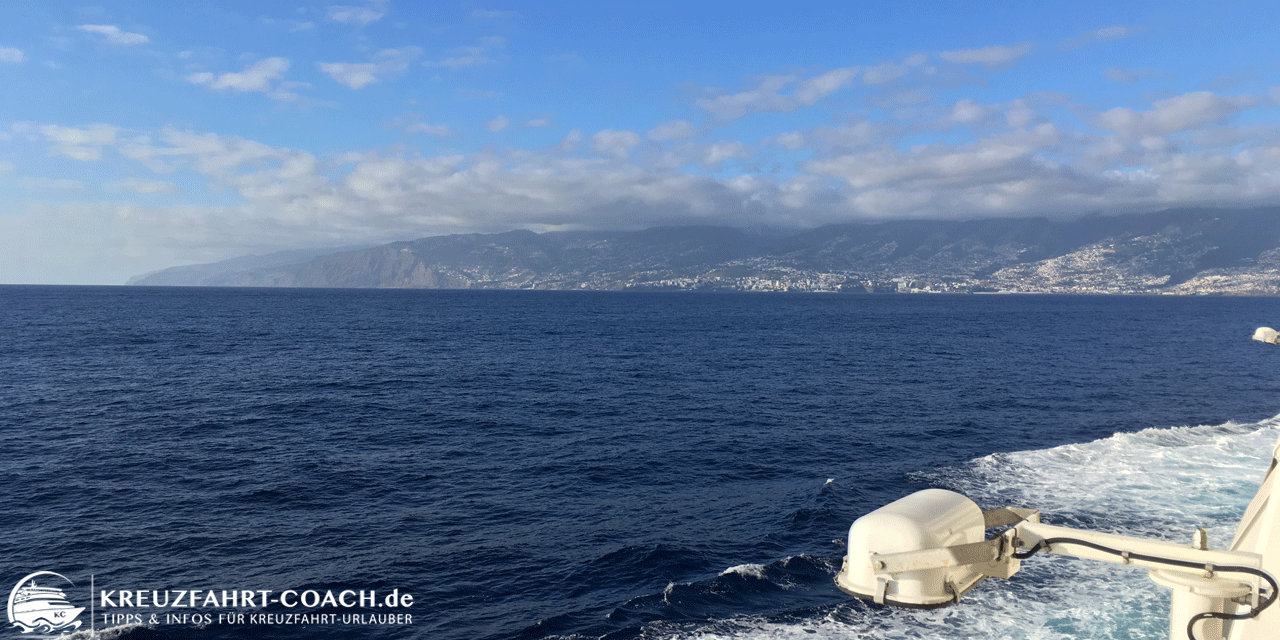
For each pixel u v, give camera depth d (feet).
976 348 288.92
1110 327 436.35
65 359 226.99
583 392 173.27
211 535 78.02
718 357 251.80
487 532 79.15
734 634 56.90
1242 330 419.95
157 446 115.85
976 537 13.53
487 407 152.66
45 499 89.10
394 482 97.45
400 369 213.66
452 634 57.77
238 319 437.99
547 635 57.36
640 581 66.69
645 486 96.07
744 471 103.40
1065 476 95.81
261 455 110.93
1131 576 63.16
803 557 70.79
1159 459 103.24
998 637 54.49
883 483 96.12
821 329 406.82
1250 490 88.22
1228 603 17.15
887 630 56.49
